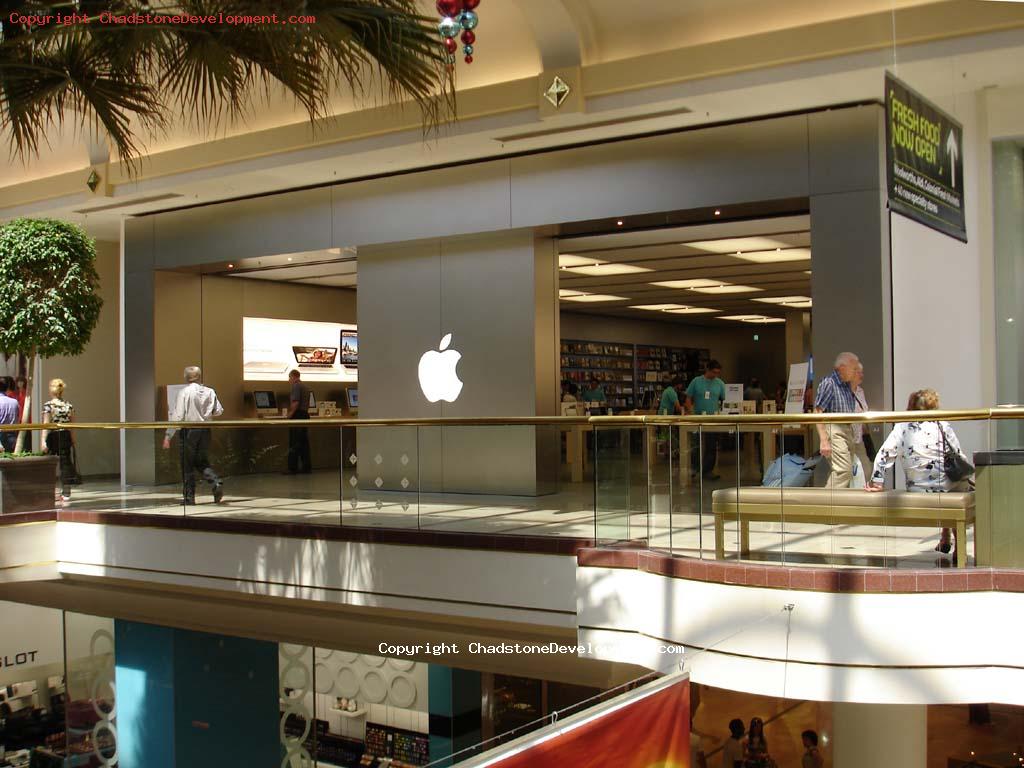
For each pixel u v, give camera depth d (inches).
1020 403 392.5
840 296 390.0
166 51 230.8
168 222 609.0
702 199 421.4
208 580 380.2
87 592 474.6
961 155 357.4
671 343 1055.0
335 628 387.2
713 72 374.6
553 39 404.2
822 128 394.0
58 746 583.5
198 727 471.8
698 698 451.2
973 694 231.5
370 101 457.4
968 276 387.2
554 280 496.7
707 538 269.0
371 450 346.6
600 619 287.6
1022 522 232.8
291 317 695.7
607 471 291.9
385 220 515.5
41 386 714.2
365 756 444.8
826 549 251.3
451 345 502.6
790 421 255.6
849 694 235.0
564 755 142.2
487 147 457.7
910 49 342.0
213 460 386.9
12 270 448.1
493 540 307.9
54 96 252.2
